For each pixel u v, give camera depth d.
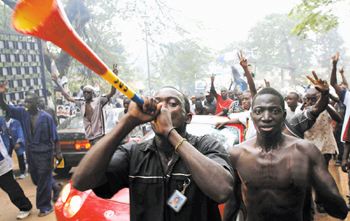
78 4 12.34
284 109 2.29
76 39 1.25
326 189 2.21
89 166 1.60
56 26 1.19
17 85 10.30
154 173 1.80
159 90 1.88
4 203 6.43
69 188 3.95
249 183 2.34
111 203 3.52
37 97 5.46
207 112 9.92
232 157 2.44
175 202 1.72
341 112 7.52
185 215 1.73
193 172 1.58
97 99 6.45
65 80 10.62
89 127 6.52
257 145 2.39
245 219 2.50
